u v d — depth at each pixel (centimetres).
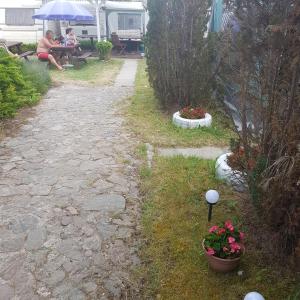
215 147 591
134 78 1241
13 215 391
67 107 843
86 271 312
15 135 645
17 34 1967
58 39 1755
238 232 312
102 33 2136
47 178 477
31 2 1919
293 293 286
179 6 699
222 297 284
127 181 471
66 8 1529
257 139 341
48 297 284
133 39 2136
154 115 764
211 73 720
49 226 372
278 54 293
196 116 682
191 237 351
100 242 349
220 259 296
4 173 491
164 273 308
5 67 852
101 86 1102
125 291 291
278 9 283
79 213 396
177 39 719
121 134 652
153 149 579
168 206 406
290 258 302
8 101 770
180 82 749
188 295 286
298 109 282
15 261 321
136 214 396
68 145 597
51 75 1266
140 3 2072
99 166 515
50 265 317
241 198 411
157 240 348
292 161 272
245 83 332
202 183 457
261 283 296
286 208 291
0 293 286
